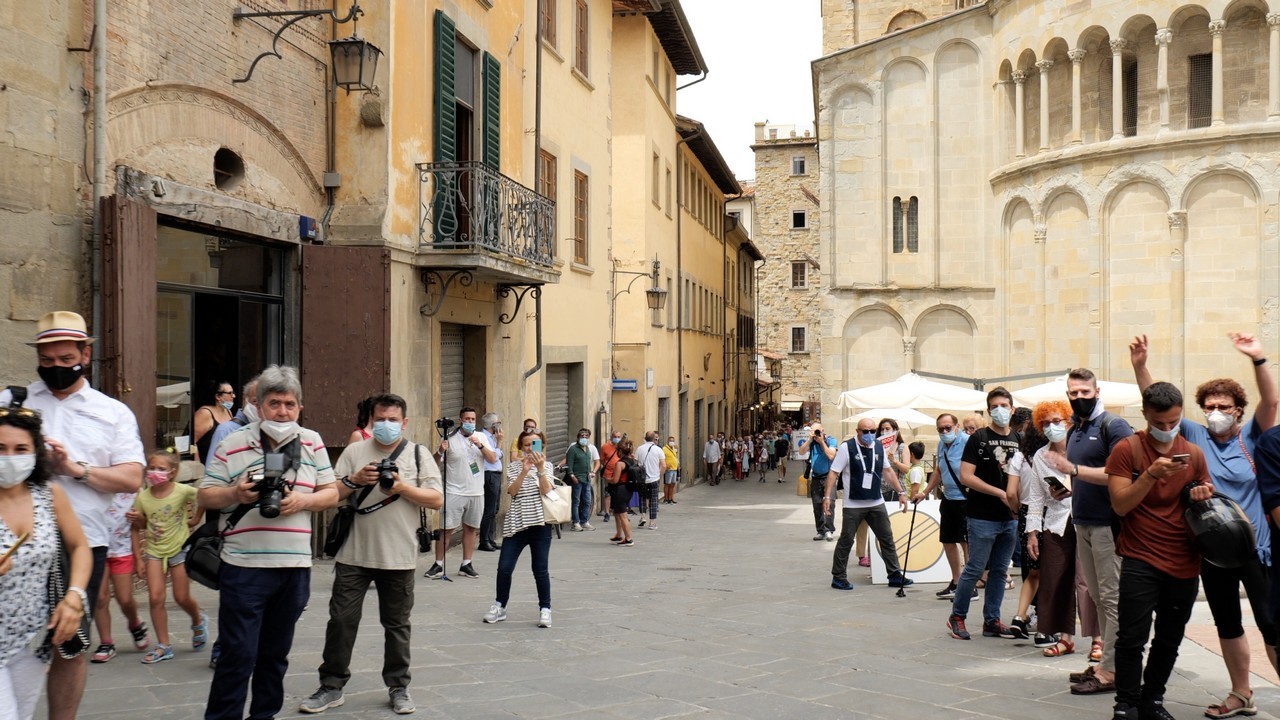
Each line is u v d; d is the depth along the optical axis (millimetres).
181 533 7605
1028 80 30641
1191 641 8656
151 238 9438
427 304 14820
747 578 13805
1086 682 7191
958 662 8242
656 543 18672
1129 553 6234
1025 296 30500
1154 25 26969
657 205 34375
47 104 8469
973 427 14031
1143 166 27000
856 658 8352
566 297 23938
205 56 10648
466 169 14508
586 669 7762
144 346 9305
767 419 68312
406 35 13984
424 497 6434
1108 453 7230
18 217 8188
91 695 6480
